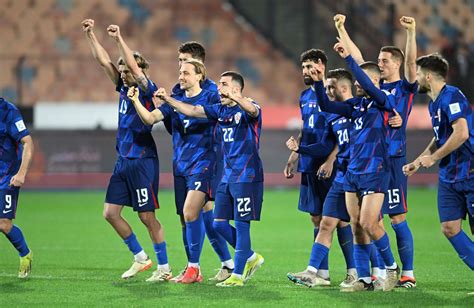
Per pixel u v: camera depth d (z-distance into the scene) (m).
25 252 30.38
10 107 29.44
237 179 28.28
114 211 30.09
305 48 89.62
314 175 30.23
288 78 88.06
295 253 38.50
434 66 26.61
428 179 74.31
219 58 87.50
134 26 91.81
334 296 26.42
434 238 43.75
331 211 28.16
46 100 85.50
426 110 76.12
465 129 25.64
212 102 29.97
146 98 30.38
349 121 27.88
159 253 30.09
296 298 26.02
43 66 86.75
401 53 29.89
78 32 90.69
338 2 91.06
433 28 91.50
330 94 29.06
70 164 72.56
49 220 52.12
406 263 29.02
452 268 33.78
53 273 32.00
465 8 93.00
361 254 27.70
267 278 30.95
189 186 29.47
